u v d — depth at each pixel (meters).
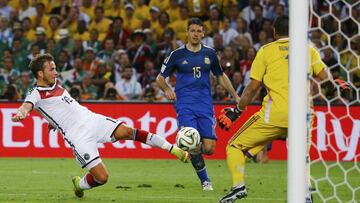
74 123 28.19
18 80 59.94
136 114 51.72
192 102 33.94
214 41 60.62
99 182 28.53
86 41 64.06
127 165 47.22
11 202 27.92
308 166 20.72
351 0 55.00
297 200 19.61
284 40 25.03
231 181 38.19
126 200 28.91
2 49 63.44
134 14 64.75
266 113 24.98
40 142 51.91
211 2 64.56
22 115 27.45
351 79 51.88
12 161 49.19
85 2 66.38
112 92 56.22
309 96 20.94
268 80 25.05
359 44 52.88
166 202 28.45
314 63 24.64
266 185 36.00
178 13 64.50
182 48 34.38
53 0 66.94
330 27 52.84
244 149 25.45
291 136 19.78
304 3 19.75
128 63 58.81
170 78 56.00
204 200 29.28
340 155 48.84
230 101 51.91
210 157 52.16
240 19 62.31
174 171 43.44
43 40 62.56
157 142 28.61
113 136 28.53
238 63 58.44
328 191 33.09
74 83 59.28
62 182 36.31
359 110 48.44
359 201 29.22
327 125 47.69
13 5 67.38
